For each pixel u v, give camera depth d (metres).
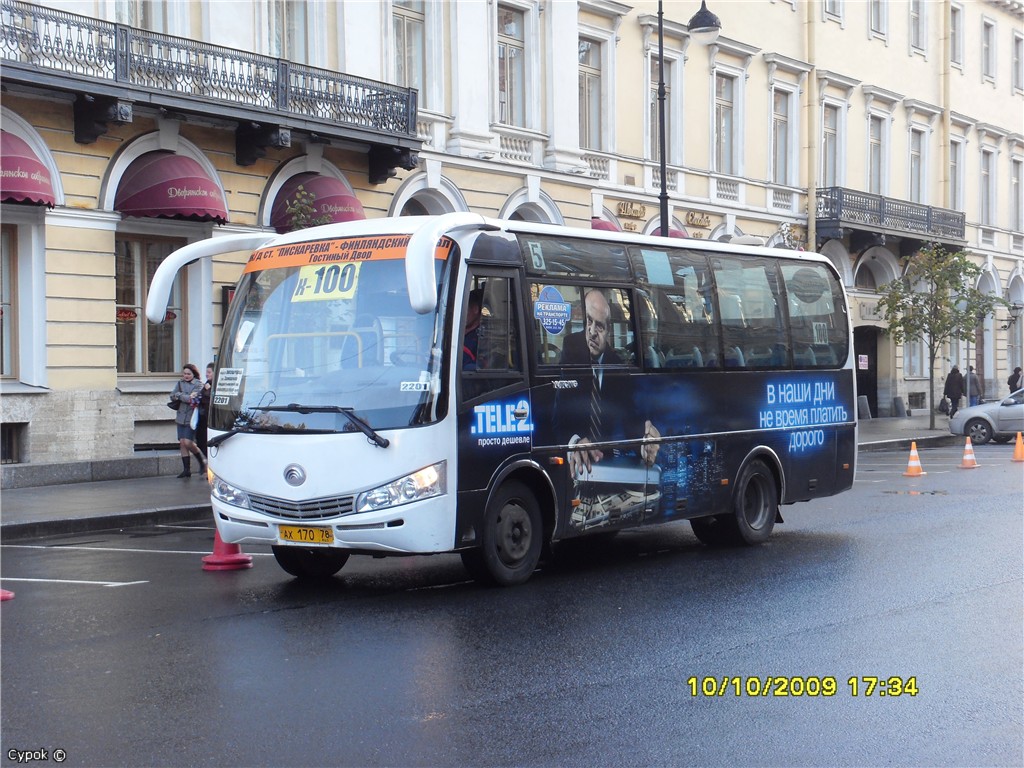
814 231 38.72
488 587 10.59
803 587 10.59
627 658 7.95
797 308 14.43
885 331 42.19
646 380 11.99
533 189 28.11
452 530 9.82
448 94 26.42
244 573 11.57
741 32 36.19
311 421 9.86
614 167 31.09
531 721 6.53
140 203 20.36
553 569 11.75
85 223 20.20
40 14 18.98
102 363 20.55
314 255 10.48
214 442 10.32
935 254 36.69
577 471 11.10
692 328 12.73
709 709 6.79
